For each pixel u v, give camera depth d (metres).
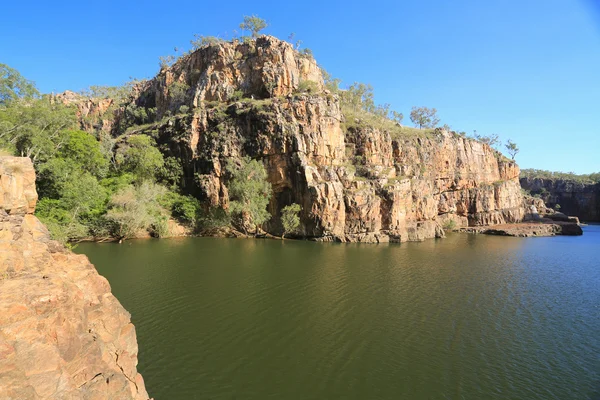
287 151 85.75
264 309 31.97
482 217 124.12
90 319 14.47
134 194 72.62
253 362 22.75
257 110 88.88
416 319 30.50
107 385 12.20
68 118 69.19
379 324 29.25
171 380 20.45
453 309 33.16
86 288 15.41
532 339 27.02
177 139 94.44
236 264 50.44
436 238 94.44
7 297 10.97
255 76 104.25
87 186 62.34
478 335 27.55
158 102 123.25
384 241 83.00
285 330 27.61
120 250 59.16
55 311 11.70
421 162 111.19
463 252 68.19
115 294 35.03
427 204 99.69
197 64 117.19
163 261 51.00
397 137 108.06
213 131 92.38
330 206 81.19
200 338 25.86
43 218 53.75
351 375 21.56
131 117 128.75
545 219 138.62
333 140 90.62
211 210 87.25
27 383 9.25
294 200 85.56
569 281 45.09
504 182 133.62
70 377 10.65
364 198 83.69
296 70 104.69
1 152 19.62
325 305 33.44
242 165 86.19
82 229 62.22
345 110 113.56
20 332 10.27
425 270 49.78
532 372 22.33
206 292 36.34
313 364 22.70
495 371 22.38
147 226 76.12
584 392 20.28
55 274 14.03
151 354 23.39
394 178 93.06
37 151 61.88
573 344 26.25
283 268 48.50
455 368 22.62
